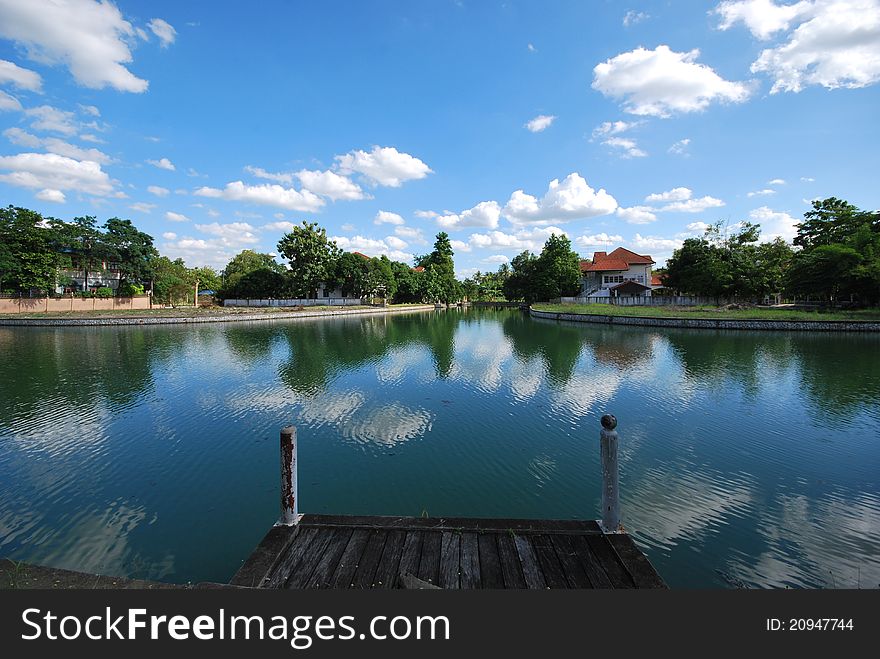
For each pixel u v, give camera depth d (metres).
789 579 4.07
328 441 7.89
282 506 3.89
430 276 64.19
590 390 11.62
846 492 5.88
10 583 3.03
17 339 22.64
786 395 10.93
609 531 3.79
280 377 13.31
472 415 9.41
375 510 5.46
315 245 49.28
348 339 23.23
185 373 13.91
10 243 35.28
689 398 10.73
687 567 4.27
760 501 5.63
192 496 5.88
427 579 3.23
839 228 38.12
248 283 50.44
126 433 8.34
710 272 38.62
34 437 8.12
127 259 44.31
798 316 26.47
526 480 6.31
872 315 26.44
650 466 6.77
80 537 4.89
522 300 70.12
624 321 30.45
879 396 10.79
